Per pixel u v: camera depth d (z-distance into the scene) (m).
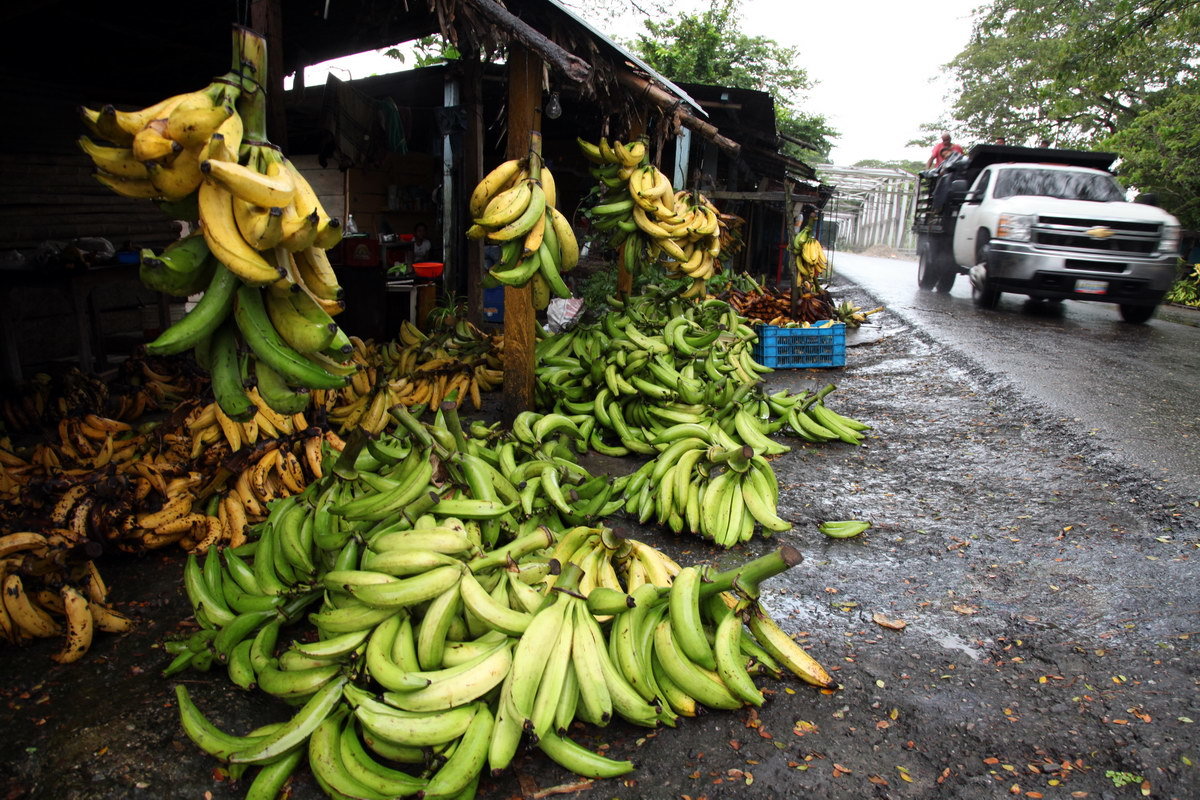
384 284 7.94
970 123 31.64
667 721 2.57
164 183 1.88
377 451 3.13
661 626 2.71
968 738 2.59
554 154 13.65
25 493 3.41
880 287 18.22
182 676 2.80
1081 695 2.83
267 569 3.05
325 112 7.54
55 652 2.94
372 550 2.66
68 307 8.11
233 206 1.91
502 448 3.83
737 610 2.76
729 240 11.06
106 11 6.27
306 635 3.06
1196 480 4.89
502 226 4.13
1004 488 4.98
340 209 12.50
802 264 10.16
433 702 2.26
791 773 2.41
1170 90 21.56
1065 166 13.41
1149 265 11.15
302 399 2.20
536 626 2.43
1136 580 3.72
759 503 4.10
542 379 6.05
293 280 2.01
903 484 5.09
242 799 2.25
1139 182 18.73
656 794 2.32
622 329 6.45
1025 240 11.54
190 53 7.33
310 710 2.28
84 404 5.69
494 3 3.82
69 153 8.20
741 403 5.57
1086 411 6.50
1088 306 14.43
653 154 8.70
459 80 9.78
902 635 3.24
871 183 52.34
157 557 3.72
